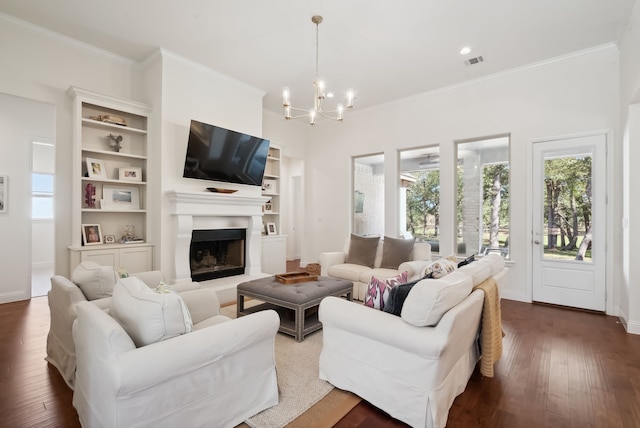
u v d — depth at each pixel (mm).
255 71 4445
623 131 3475
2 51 3293
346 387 2027
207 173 4301
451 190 4871
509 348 2771
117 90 4098
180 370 1434
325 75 4535
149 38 3658
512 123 4336
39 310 3676
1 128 4168
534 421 1791
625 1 2906
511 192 4355
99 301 2041
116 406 1281
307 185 6785
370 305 2133
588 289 3830
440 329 1651
